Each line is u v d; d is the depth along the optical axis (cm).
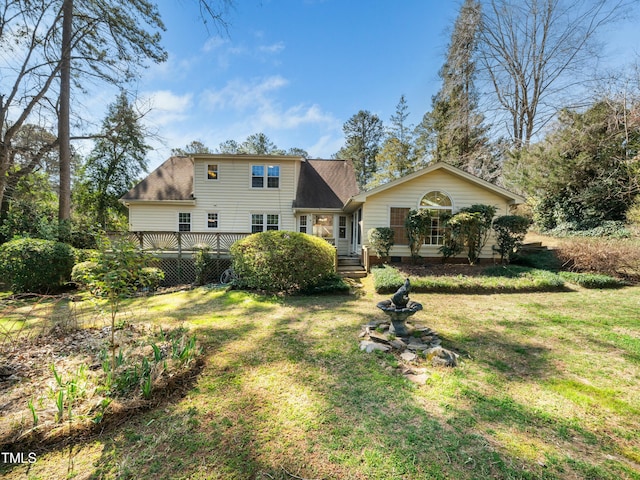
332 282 806
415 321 519
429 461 201
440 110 2028
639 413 259
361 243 1109
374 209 1065
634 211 1034
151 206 1411
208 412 256
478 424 242
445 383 305
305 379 315
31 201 1266
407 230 998
